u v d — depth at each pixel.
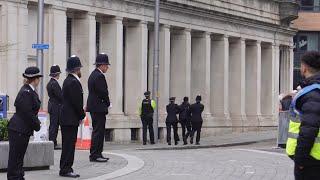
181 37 54.44
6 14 38.12
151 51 51.59
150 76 51.66
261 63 68.50
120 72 46.94
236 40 62.62
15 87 38.47
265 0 66.50
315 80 9.99
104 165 20.98
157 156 26.09
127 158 23.55
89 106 21.42
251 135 57.38
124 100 49.06
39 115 26.12
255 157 26.50
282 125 35.53
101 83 21.11
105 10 45.34
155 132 43.78
